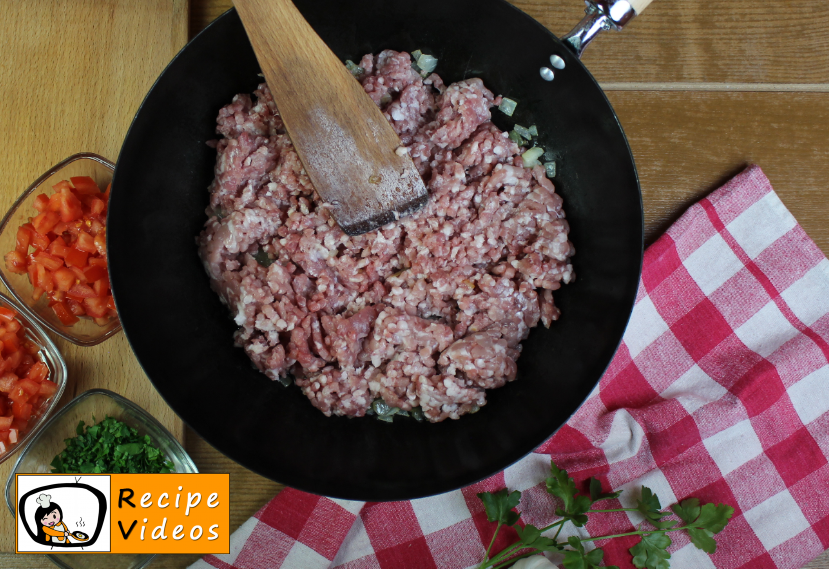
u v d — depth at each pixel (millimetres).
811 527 566
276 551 559
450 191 530
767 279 581
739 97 589
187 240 540
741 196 576
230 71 529
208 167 547
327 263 533
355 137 504
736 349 583
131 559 575
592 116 519
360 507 565
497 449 532
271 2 477
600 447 573
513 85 546
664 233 577
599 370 513
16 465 558
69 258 555
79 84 564
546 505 568
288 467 523
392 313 528
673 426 571
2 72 562
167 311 517
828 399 574
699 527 543
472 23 523
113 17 564
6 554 566
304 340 524
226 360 537
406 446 546
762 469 572
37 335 574
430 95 555
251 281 522
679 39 586
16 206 552
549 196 538
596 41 585
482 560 566
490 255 539
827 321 579
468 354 518
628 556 562
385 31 543
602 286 529
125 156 490
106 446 568
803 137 590
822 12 586
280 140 531
